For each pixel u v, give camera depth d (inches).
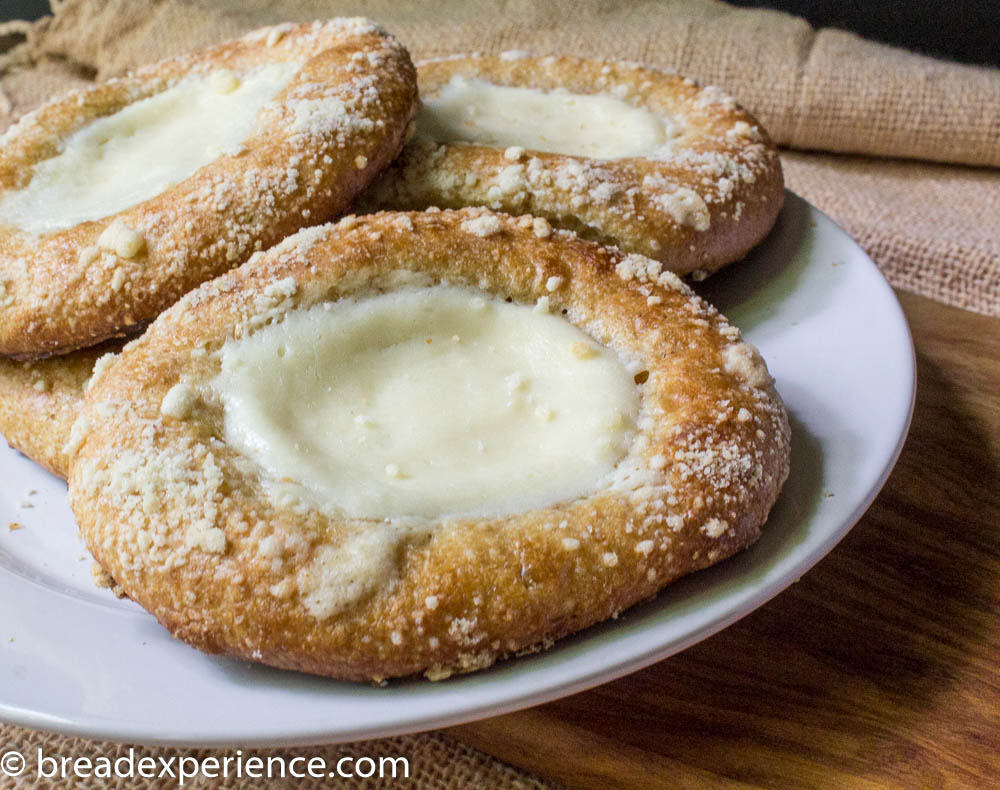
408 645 8.7
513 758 9.4
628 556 9.0
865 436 10.5
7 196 12.1
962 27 19.8
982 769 9.0
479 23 18.9
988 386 12.4
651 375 10.1
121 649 9.2
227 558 8.9
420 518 9.2
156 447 9.3
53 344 11.1
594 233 12.1
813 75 17.3
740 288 12.7
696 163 12.6
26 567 10.2
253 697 8.7
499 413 9.8
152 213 11.1
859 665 9.6
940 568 10.3
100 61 19.6
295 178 11.2
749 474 9.4
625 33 18.3
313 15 19.9
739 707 9.4
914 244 14.4
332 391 9.9
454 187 12.3
